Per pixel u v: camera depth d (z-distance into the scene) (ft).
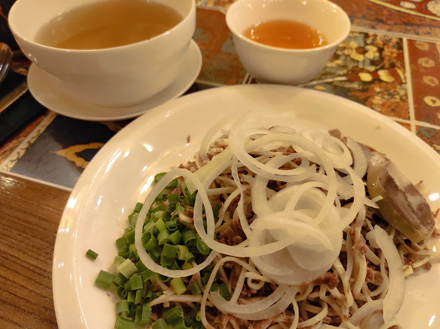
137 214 0.50
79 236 0.45
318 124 0.62
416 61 0.78
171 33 0.55
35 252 0.49
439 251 0.48
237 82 0.74
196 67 0.71
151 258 0.46
